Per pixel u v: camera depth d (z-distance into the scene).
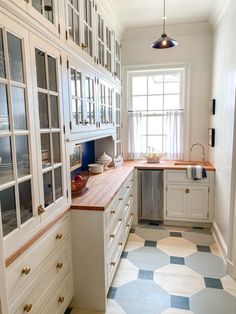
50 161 1.55
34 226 1.35
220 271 2.40
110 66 3.10
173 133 3.87
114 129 3.41
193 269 2.44
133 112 3.97
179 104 3.88
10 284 1.13
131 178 3.29
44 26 1.41
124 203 2.76
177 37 3.66
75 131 1.94
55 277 1.61
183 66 3.70
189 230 3.36
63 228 1.74
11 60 1.17
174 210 3.46
